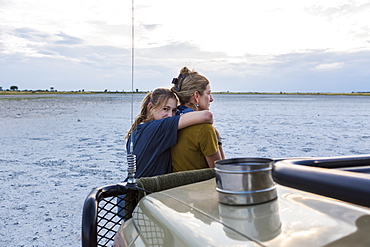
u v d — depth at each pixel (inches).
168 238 44.3
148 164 90.8
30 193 224.5
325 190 32.9
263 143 434.9
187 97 105.3
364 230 36.5
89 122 763.4
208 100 107.0
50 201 208.2
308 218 40.1
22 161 330.0
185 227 43.3
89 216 58.4
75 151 383.6
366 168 47.7
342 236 35.7
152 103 103.8
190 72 106.0
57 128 642.8
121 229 56.7
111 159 332.8
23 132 581.3
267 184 46.3
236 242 36.8
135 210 58.1
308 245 34.6
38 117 932.6
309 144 430.9
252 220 41.1
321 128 632.4
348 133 554.9
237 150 386.3
